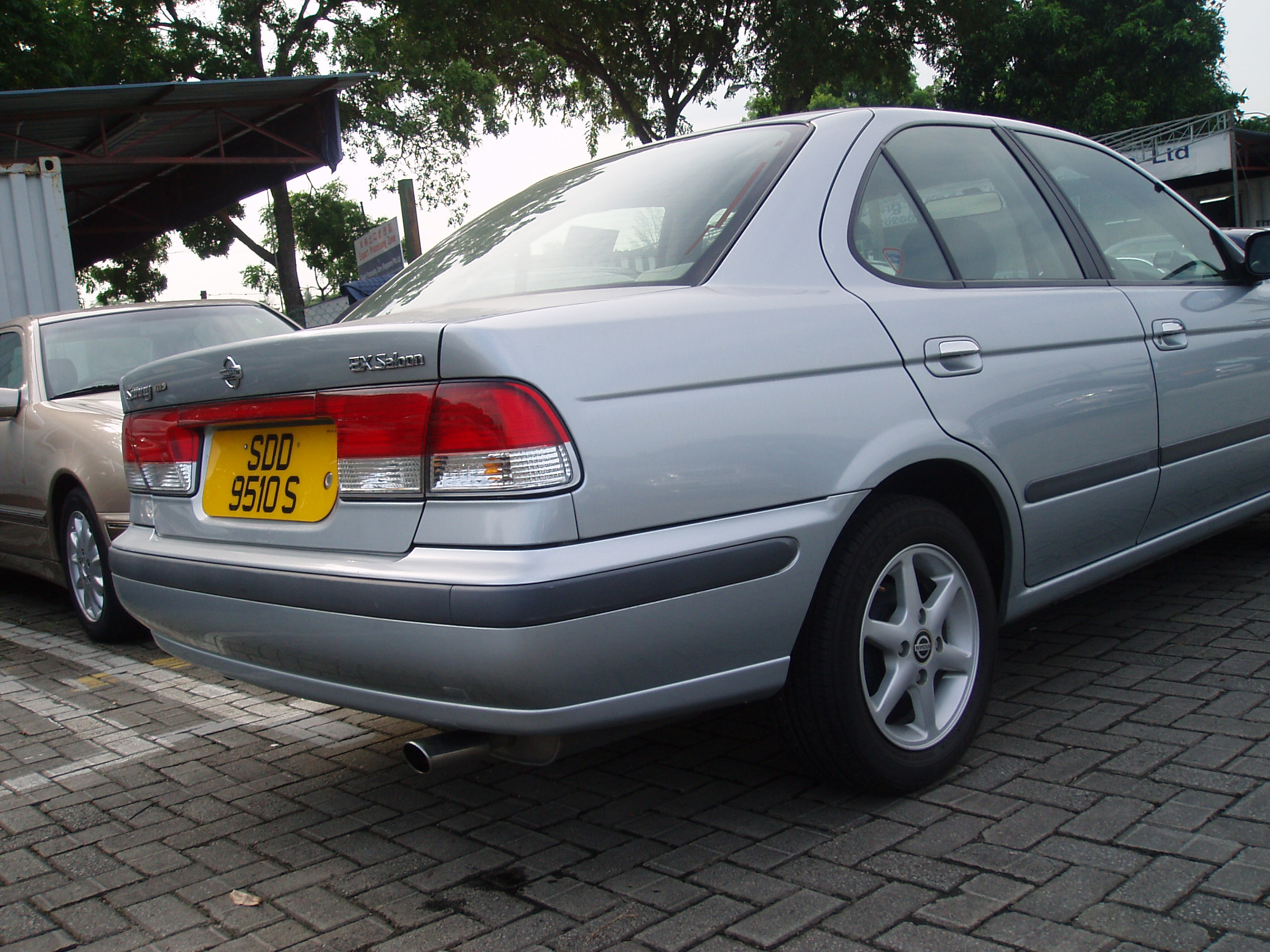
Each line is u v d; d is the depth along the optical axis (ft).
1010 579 9.41
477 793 9.46
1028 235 10.37
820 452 7.59
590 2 88.99
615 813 8.73
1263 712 9.56
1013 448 9.00
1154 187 12.76
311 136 53.36
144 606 9.07
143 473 9.50
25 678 14.71
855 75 91.25
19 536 18.25
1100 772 8.63
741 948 6.52
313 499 7.60
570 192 10.12
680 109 94.94
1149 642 11.84
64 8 78.23
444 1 86.12
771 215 8.37
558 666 6.39
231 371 7.99
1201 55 127.34
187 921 7.49
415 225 40.27
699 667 7.12
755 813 8.46
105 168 55.11
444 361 6.61
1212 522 12.18
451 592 6.40
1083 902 6.70
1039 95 124.77
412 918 7.27
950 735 8.70
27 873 8.52
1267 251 12.41
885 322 8.30
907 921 6.66
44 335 18.85
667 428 6.86
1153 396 10.66
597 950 6.64
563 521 6.40
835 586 7.80
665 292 7.63
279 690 8.09
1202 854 7.16
